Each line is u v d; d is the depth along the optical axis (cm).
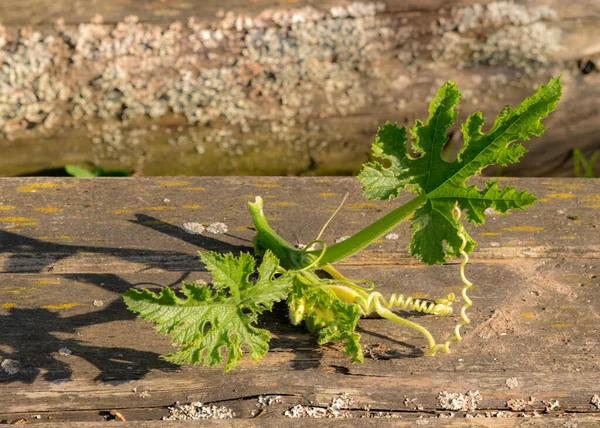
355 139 166
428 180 124
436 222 124
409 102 165
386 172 124
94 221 136
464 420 121
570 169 173
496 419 121
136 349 125
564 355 126
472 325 128
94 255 132
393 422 121
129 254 133
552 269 133
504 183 142
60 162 165
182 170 167
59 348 125
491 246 135
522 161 173
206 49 163
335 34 164
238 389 123
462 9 166
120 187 139
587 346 126
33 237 134
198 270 132
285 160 167
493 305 130
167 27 163
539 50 167
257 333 120
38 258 132
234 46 163
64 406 121
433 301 130
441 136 123
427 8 166
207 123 164
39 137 163
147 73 163
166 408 121
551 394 123
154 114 163
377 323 128
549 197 140
